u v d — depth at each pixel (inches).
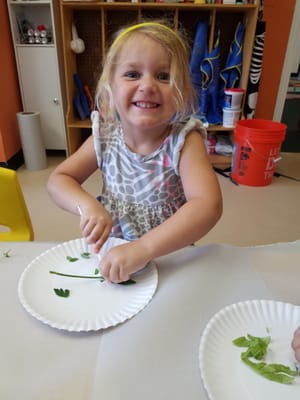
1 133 93.9
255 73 96.8
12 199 34.1
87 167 35.1
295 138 133.7
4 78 94.5
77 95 105.8
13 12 93.6
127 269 20.6
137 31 26.6
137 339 16.4
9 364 15.3
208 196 26.0
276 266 21.5
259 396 14.0
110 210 34.2
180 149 30.9
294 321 17.5
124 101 26.2
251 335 16.7
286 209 82.0
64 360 15.4
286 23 102.5
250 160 90.1
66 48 94.8
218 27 98.6
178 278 20.5
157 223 33.6
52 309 18.5
